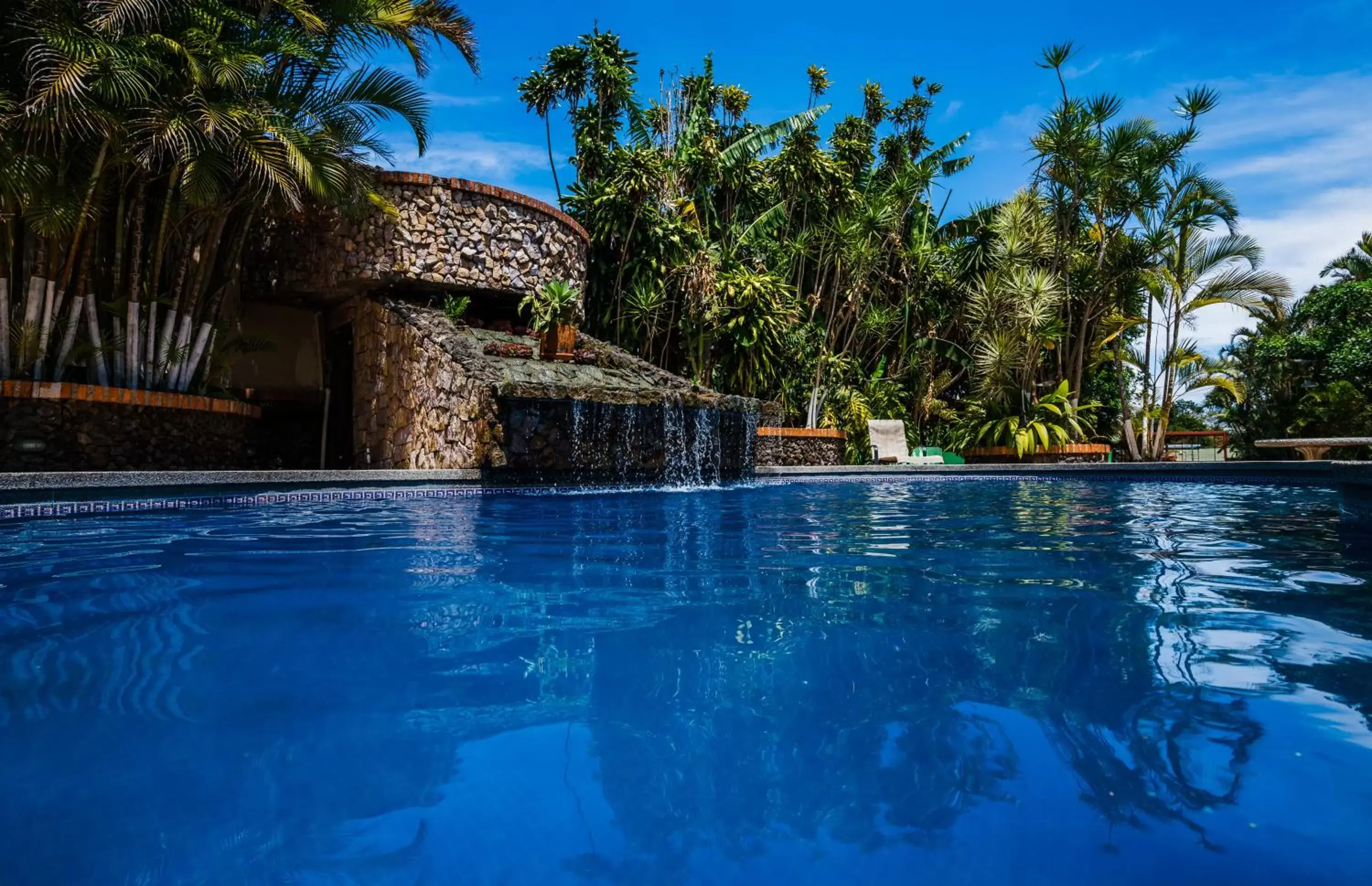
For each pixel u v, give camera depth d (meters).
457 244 10.60
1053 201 16.48
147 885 0.79
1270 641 1.80
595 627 1.94
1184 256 15.83
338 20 9.16
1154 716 1.30
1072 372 17.36
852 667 1.60
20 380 7.21
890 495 7.44
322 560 3.00
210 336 9.24
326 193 8.34
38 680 1.49
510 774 1.08
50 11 6.91
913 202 18.25
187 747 1.17
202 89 7.77
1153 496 7.34
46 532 3.90
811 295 16.88
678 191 15.46
